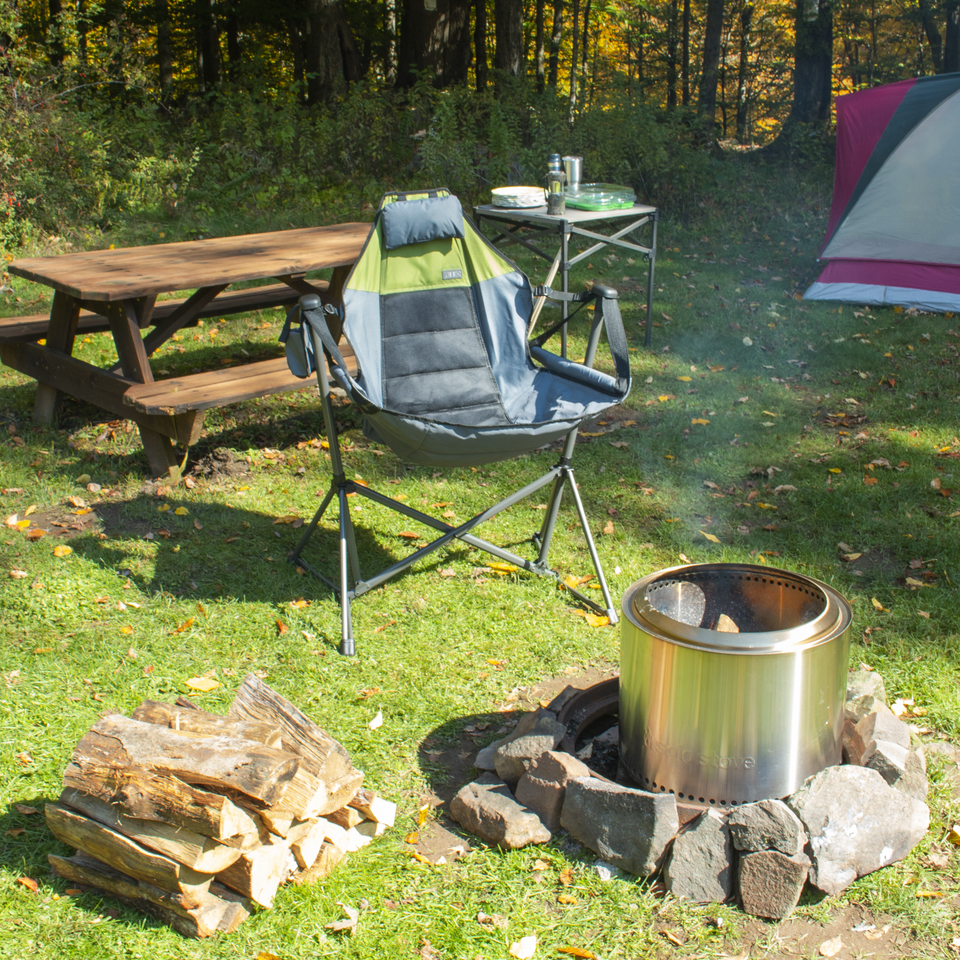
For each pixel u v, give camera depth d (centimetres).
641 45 2319
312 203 976
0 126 799
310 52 1317
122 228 842
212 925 189
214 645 295
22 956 183
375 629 307
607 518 389
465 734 258
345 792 208
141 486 405
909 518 381
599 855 209
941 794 230
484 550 329
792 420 493
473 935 190
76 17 1015
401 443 298
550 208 539
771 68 2141
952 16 1634
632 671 217
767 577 235
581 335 628
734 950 188
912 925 193
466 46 1473
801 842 195
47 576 327
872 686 253
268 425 478
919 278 687
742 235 934
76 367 431
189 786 186
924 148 683
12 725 252
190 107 1209
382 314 354
